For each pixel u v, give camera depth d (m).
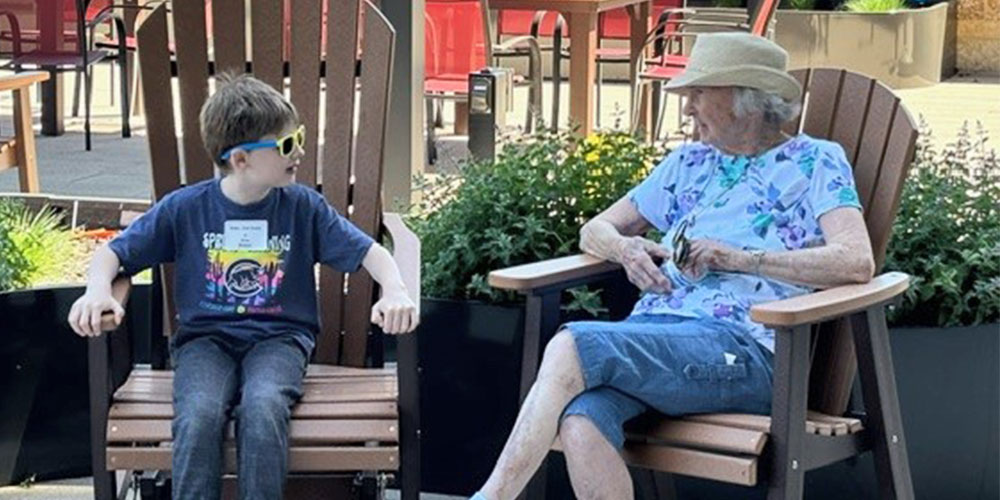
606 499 2.61
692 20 7.07
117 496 2.97
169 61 3.27
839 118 3.06
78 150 6.98
